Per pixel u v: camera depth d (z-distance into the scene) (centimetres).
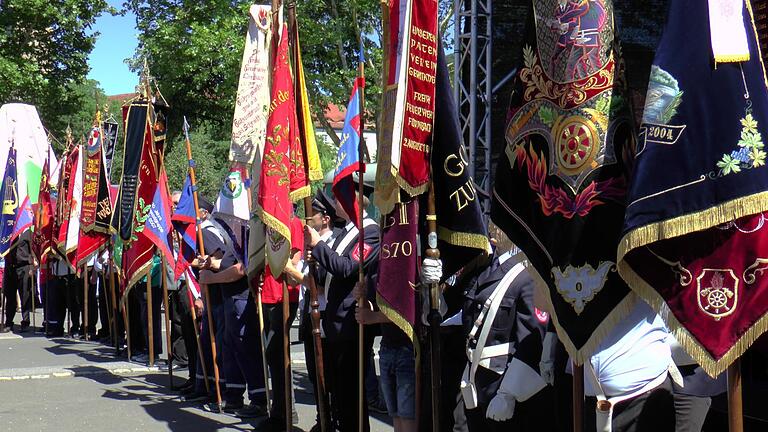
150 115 969
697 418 426
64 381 1006
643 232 323
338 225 705
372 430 736
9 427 768
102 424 778
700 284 327
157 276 1144
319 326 622
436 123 481
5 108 1969
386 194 482
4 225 1590
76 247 1370
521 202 392
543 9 381
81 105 3041
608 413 362
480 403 463
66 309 1611
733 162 318
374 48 2548
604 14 368
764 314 316
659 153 328
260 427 735
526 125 389
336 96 2505
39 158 1962
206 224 802
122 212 1046
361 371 547
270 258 650
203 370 859
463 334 488
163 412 825
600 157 364
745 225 322
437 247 487
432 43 475
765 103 324
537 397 447
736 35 324
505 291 459
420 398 491
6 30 2741
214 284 821
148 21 2512
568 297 368
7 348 1315
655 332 373
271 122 641
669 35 335
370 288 534
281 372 734
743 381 475
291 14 669
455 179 477
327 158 2588
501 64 972
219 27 2427
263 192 638
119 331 1299
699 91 325
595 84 367
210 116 2748
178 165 2675
